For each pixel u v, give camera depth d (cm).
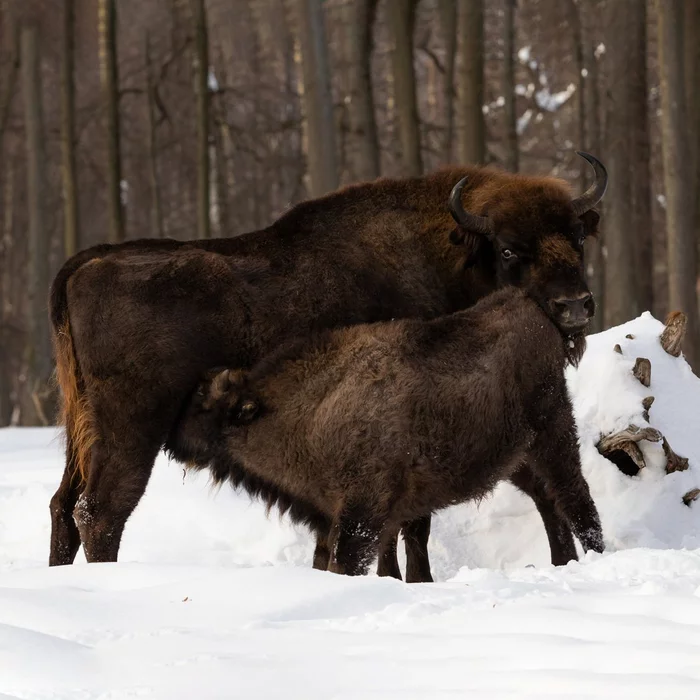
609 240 5262
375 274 2341
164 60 10144
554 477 2069
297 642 1248
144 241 2298
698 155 5603
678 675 1075
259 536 2489
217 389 1947
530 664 1140
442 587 1518
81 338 2206
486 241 2291
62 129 7300
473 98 5434
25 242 11094
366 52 5534
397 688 1087
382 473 1866
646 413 2480
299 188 10419
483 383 1939
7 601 1453
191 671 1154
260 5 11125
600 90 8544
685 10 5594
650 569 1698
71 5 7256
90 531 2153
